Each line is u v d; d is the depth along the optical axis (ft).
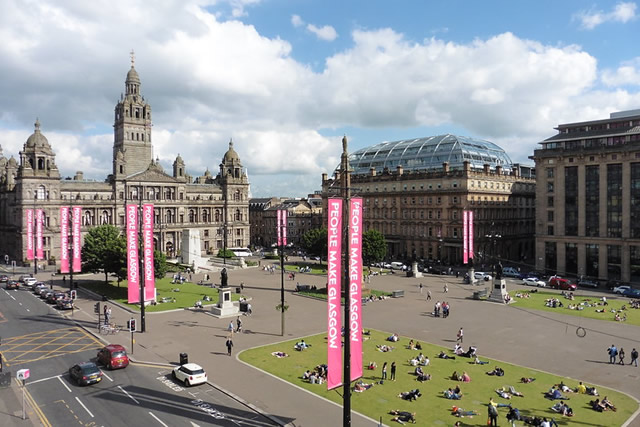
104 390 134.41
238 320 199.93
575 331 200.34
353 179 542.57
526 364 157.28
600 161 350.84
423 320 221.46
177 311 239.30
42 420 115.24
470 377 144.66
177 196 544.62
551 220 380.99
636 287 317.42
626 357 164.66
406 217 486.79
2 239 506.07
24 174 439.63
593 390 131.03
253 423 113.70
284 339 187.11
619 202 341.62
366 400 126.62
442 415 117.29
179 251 541.34
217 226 580.71
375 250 372.17
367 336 191.62
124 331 198.90
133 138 552.00
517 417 112.57
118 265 291.38
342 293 272.72
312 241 440.86
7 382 135.74
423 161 515.91
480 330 202.28
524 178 513.45
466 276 338.34
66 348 175.22
